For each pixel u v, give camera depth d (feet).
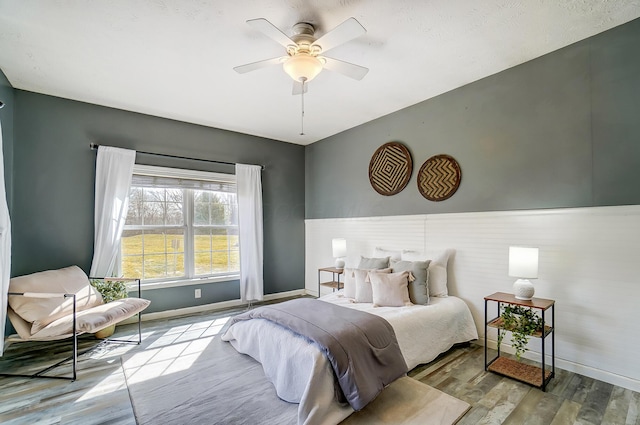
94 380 7.70
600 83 7.65
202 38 7.58
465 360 8.70
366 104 11.81
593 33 7.66
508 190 9.27
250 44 7.84
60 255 10.82
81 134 11.27
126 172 11.75
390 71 9.34
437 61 8.82
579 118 7.97
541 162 8.62
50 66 8.87
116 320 8.82
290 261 16.58
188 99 11.17
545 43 8.04
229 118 13.14
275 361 7.32
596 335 7.63
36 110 10.53
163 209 13.14
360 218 13.93
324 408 5.94
